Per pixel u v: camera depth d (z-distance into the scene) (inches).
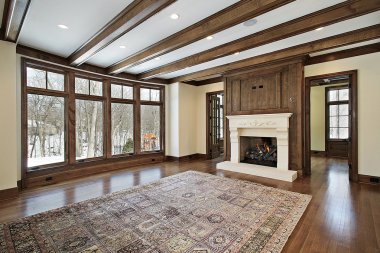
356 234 88.0
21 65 153.5
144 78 234.4
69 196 136.5
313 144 299.0
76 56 164.6
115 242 83.0
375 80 155.9
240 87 214.5
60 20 117.4
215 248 78.6
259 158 217.2
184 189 147.3
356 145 163.6
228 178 176.7
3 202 127.0
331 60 173.5
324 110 289.3
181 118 265.4
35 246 80.8
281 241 82.9
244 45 141.3
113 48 158.9
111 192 143.1
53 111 178.2
